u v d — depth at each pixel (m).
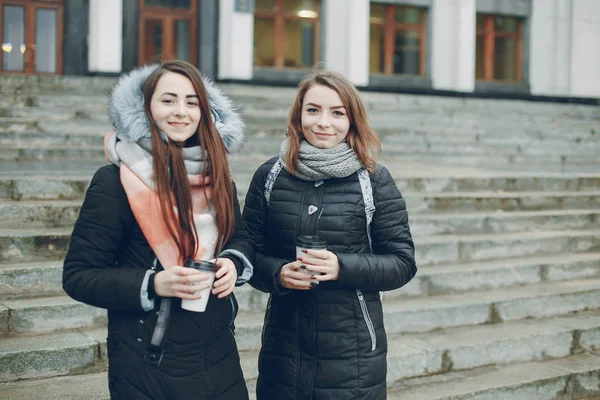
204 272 2.32
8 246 4.72
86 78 13.26
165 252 2.38
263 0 18.56
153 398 2.36
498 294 5.53
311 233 2.73
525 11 21.58
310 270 2.55
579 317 5.52
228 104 2.60
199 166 2.45
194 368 2.40
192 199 2.45
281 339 2.78
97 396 3.55
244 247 2.60
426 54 20.41
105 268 2.37
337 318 2.72
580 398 4.66
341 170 2.71
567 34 21.31
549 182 8.16
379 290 2.72
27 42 16.41
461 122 14.70
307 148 2.75
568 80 21.36
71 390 3.63
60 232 4.95
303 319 2.74
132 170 2.38
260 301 4.79
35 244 4.80
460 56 20.27
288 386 2.74
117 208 2.38
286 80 18.59
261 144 10.09
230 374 2.51
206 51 18.03
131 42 17.42
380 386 2.76
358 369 2.71
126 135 2.42
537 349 4.93
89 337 4.05
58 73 16.64
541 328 5.12
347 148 2.75
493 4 21.17
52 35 16.56
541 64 21.70
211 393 2.42
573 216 7.21
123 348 2.38
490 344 4.73
